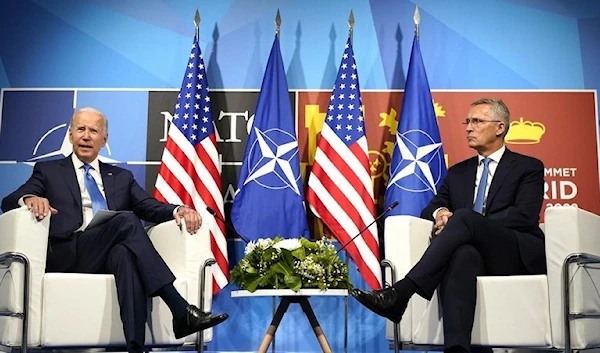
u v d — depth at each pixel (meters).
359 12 4.93
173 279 3.40
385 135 4.80
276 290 3.63
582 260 3.25
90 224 3.64
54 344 3.34
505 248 3.52
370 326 4.64
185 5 4.98
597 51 4.84
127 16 4.97
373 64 4.88
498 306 3.41
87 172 4.03
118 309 3.46
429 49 4.88
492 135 4.04
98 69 4.92
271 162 4.58
